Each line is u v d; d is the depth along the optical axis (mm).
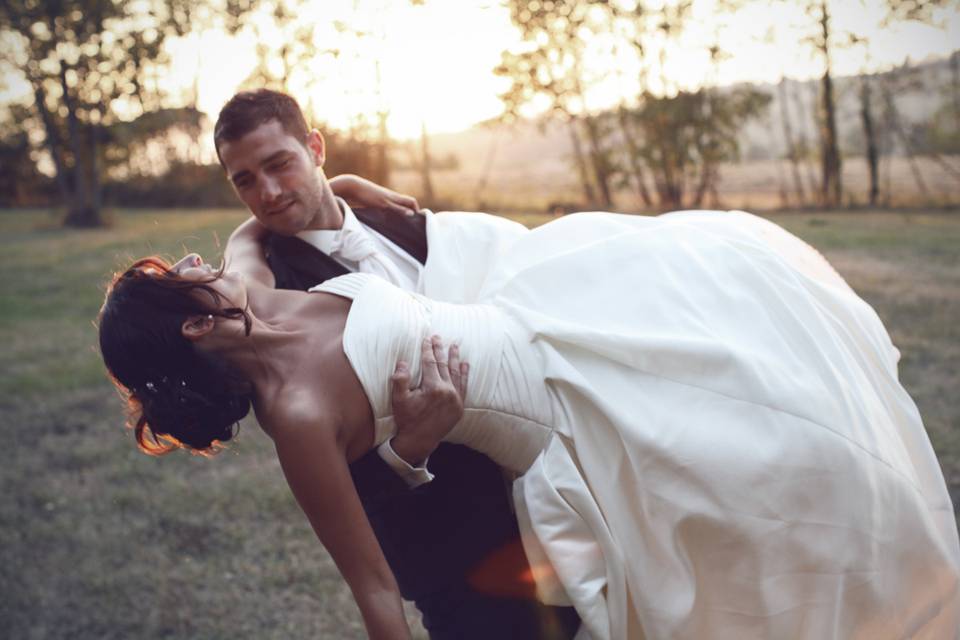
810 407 1826
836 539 1790
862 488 1804
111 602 3455
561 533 1900
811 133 24047
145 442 2080
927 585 1908
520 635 2189
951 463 3869
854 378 1961
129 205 31859
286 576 3561
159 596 3467
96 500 4336
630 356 1934
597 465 1927
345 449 1896
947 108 20375
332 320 1984
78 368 6824
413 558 2180
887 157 20750
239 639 3199
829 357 1969
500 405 1985
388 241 2422
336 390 1877
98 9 24562
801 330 1964
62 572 3689
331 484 1814
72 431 5406
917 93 20375
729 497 1787
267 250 2404
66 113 27750
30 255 15164
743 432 1817
